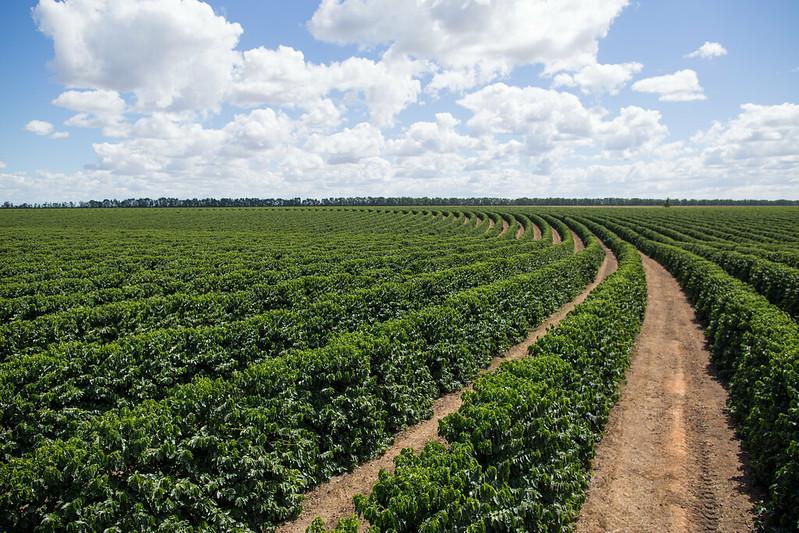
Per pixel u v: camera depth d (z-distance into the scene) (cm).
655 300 3384
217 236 6700
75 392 1344
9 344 1764
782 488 957
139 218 11131
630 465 1214
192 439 980
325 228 8856
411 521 775
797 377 1178
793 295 2622
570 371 1309
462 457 885
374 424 1320
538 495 917
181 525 887
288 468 1110
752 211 12838
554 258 4872
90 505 826
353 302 2269
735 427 1392
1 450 1175
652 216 11356
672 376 1842
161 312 2198
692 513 1025
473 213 13388
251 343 1767
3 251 4578
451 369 1777
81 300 2447
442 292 2864
